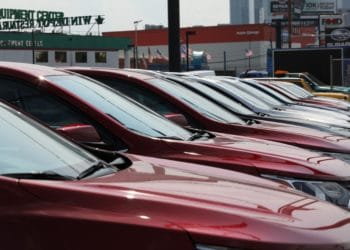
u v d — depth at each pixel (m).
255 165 4.91
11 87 4.91
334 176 4.95
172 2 16.20
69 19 82.56
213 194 3.06
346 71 37.38
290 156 5.23
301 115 11.45
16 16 81.06
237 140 5.76
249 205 2.96
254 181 3.86
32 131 3.68
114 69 7.08
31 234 2.65
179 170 3.71
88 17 81.94
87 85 5.36
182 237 2.57
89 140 4.53
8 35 68.31
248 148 5.32
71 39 74.69
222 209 2.79
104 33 101.81
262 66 92.12
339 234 2.85
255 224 2.70
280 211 2.98
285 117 10.01
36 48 71.00
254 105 10.52
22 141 3.45
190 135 5.61
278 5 103.56
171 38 16.31
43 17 82.00
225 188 3.28
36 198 2.74
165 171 3.59
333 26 69.00
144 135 5.02
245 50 92.69
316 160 5.29
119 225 2.62
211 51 94.50
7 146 3.31
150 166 3.75
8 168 3.09
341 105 18.14
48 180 2.96
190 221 2.67
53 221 2.66
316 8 111.56
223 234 2.57
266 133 7.09
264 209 2.95
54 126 4.84
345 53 37.88
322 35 74.31
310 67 38.53
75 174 3.29
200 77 10.73
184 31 95.81
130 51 94.62
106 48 78.88
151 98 6.66
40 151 3.45
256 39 92.19
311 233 2.74
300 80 27.70
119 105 5.35
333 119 11.98
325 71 38.28
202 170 3.99
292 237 2.66
